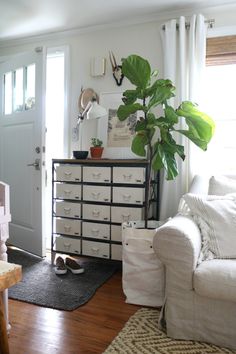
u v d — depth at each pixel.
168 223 1.73
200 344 1.60
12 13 2.83
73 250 2.77
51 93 3.50
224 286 1.50
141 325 1.78
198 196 1.94
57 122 3.49
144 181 2.46
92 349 1.58
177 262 1.61
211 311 1.59
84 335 1.70
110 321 1.85
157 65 2.91
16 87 3.19
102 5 2.68
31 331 1.74
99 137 3.07
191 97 2.64
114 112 3.03
